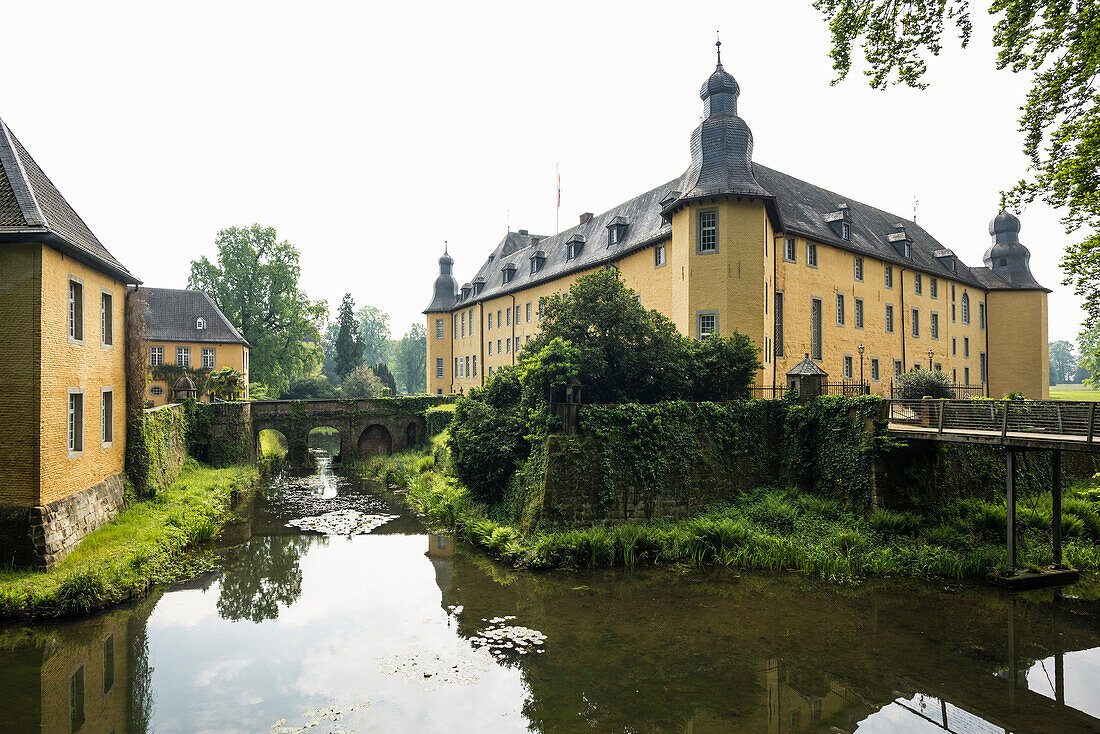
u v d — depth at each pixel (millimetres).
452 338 53031
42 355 12195
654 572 14250
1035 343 41438
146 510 16797
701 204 23469
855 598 12586
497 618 11406
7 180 12570
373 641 10359
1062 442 12477
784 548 14906
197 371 39875
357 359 65562
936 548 14773
